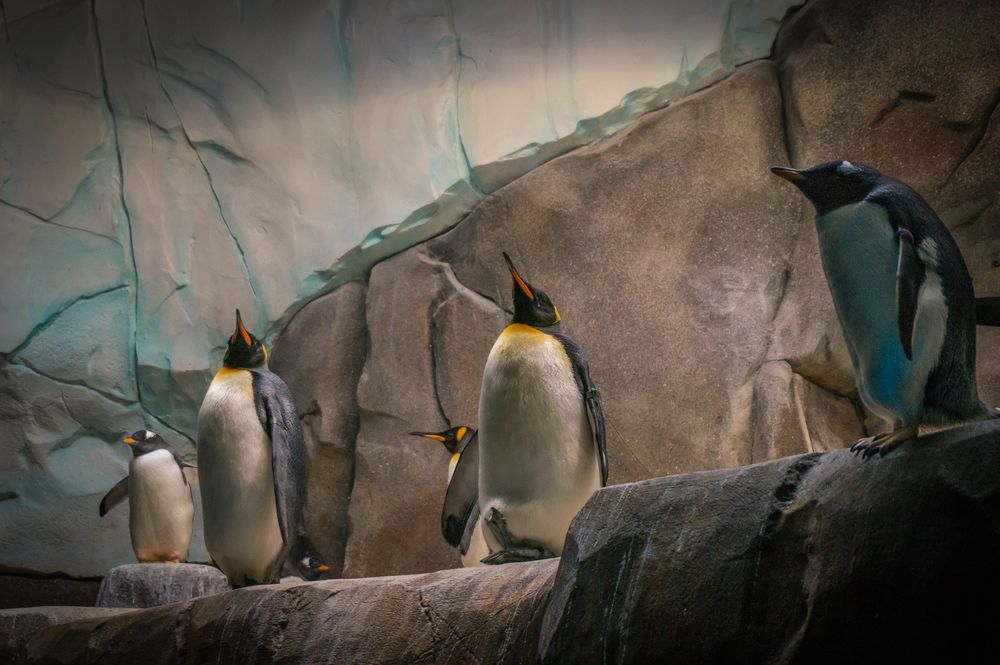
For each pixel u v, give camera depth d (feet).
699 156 29.43
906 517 10.14
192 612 18.45
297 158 33.06
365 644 15.55
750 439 26.86
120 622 19.65
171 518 28.35
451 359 29.76
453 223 31.89
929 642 9.76
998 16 27.25
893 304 10.73
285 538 20.80
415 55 32.81
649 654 11.53
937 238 10.74
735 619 11.05
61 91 34.19
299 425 22.03
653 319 28.43
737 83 29.71
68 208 33.55
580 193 29.91
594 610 12.16
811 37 29.37
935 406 10.65
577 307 29.04
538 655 12.82
